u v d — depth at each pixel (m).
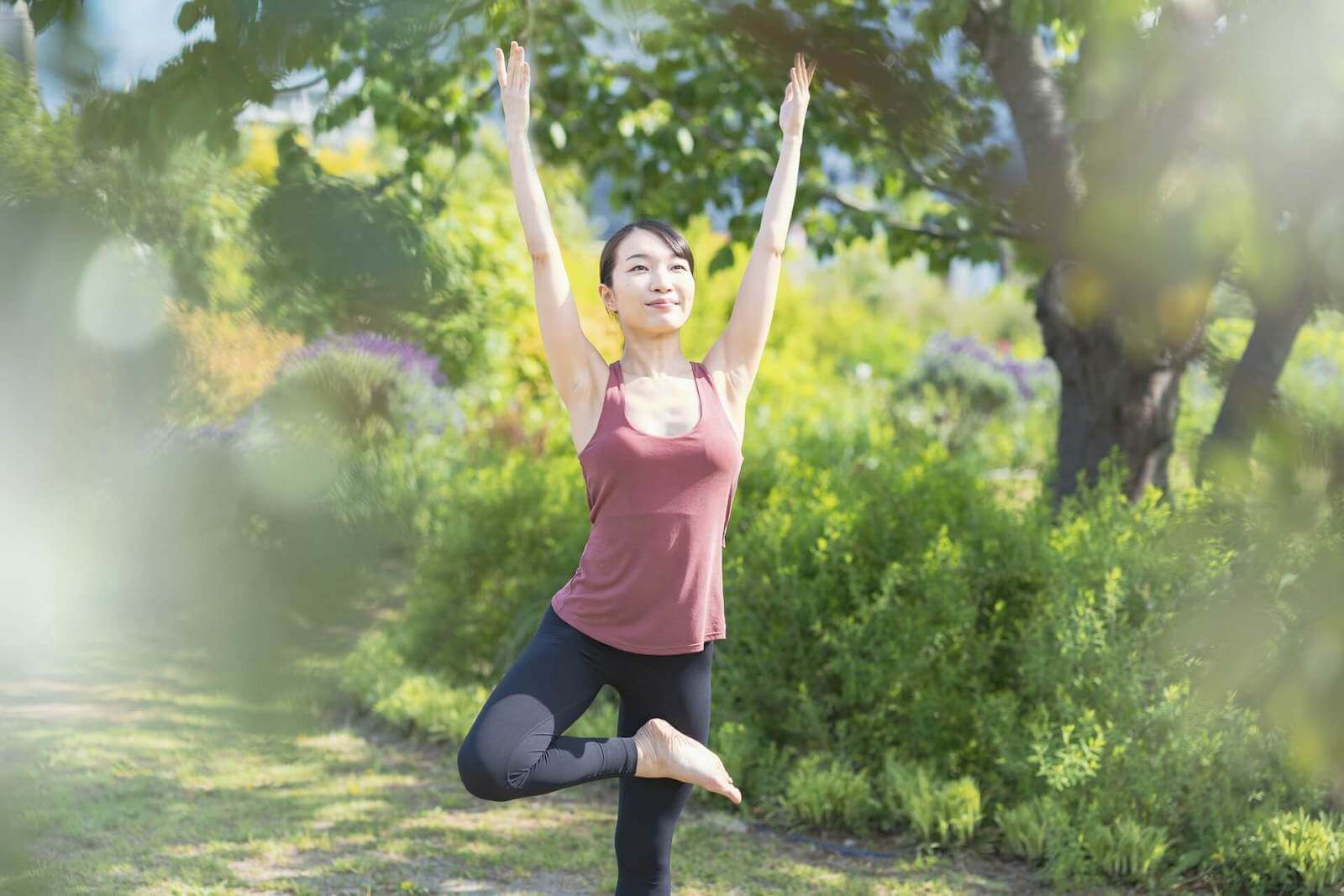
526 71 2.48
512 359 8.72
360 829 3.86
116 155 1.58
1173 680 3.39
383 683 5.12
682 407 2.42
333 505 1.53
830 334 14.22
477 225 8.41
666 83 5.84
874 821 3.91
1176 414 4.61
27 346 1.48
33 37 1.63
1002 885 3.41
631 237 2.48
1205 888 3.34
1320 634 1.57
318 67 1.87
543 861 3.61
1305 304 1.98
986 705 3.82
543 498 5.61
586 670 2.39
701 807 4.14
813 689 4.20
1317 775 1.70
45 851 1.87
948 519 4.34
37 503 1.48
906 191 5.50
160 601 1.53
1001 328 15.91
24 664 1.62
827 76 2.75
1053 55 4.84
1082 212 2.11
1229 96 1.93
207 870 3.43
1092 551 3.71
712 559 2.44
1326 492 1.52
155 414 1.50
